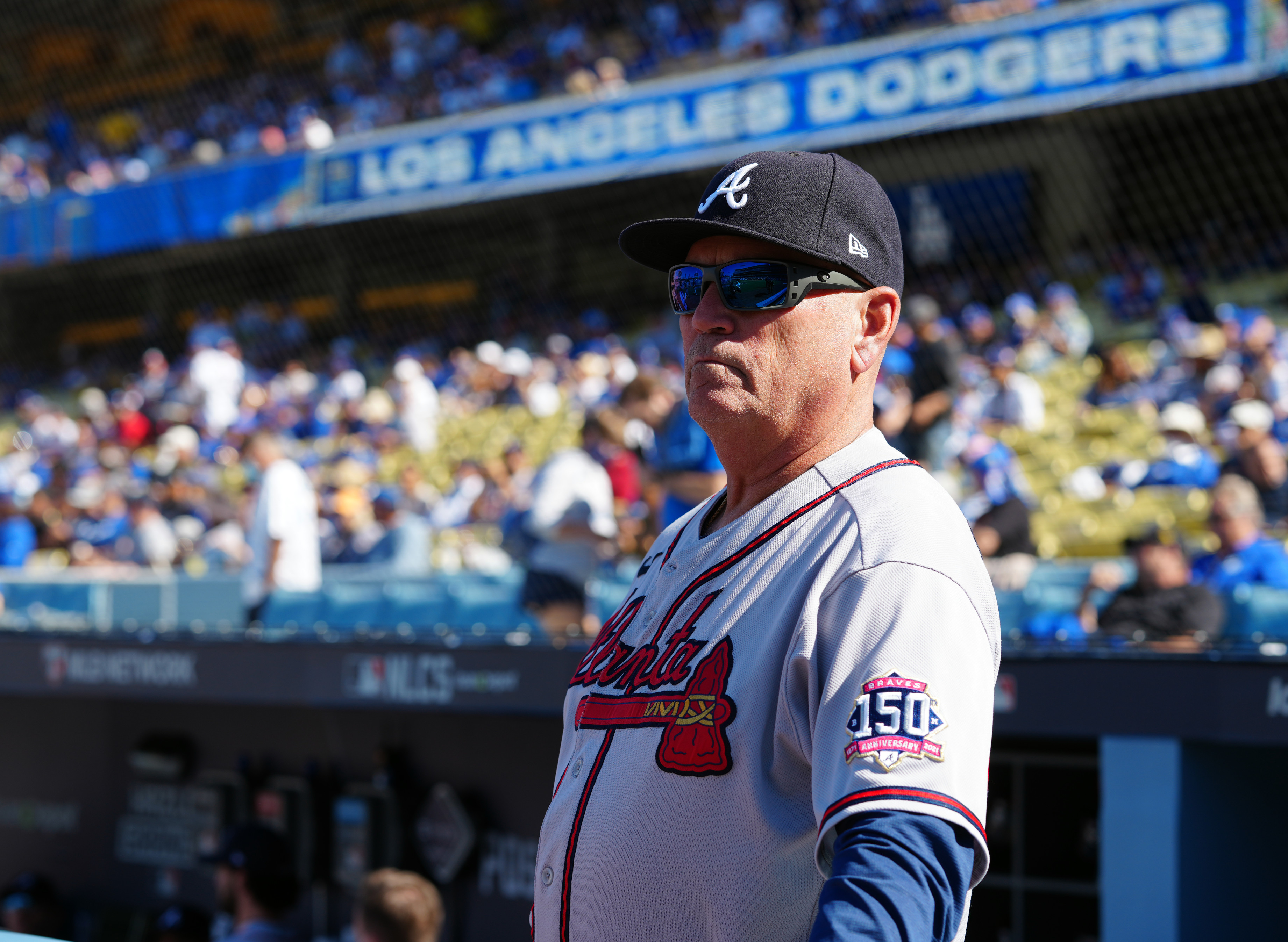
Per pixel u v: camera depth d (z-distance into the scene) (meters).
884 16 8.86
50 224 12.97
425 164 11.08
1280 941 3.41
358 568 5.83
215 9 13.45
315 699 4.50
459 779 4.85
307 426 11.29
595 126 10.29
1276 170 6.63
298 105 12.77
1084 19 7.37
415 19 12.75
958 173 8.23
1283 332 7.15
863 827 0.91
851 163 1.22
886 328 1.23
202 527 8.11
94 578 5.63
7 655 5.26
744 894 1.01
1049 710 3.29
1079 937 3.73
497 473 7.85
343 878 5.04
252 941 3.91
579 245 10.59
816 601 1.03
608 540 4.54
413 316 11.55
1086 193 7.62
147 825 5.65
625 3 11.36
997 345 7.93
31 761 6.07
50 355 13.62
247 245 12.16
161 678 4.86
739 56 10.23
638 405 4.48
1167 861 3.13
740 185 1.19
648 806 1.06
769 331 1.18
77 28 13.80
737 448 1.22
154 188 12.35
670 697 1.09
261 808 5.29
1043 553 6.35
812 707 1.00
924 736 0.93
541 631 4.41
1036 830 3.85
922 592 0.99
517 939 4.65
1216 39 6.74
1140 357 7.75
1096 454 7.42
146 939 5.53
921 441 5.15
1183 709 3.11
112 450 11.80
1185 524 6.10
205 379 11.82
